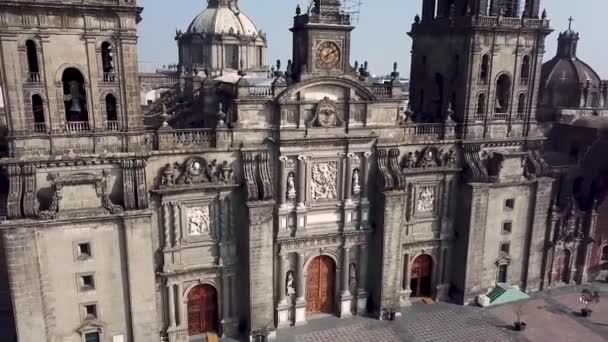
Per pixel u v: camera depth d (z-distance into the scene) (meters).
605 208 65.75
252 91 48.41
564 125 75.44
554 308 59.62
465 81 55.09
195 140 46.47
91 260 43.41
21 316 41.78
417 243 57.75
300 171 50.28
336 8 48.88
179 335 49.66
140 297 45.25
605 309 59.81
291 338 51.81
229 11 83.75
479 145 56.75
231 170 47.78
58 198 41.31
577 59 83.31
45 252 41.81
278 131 48.34
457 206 58.56
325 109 49.66
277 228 50.78
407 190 55.72
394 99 52.62
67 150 41.50
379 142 52.84
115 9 40.16
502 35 55.06
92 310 44.94
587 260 65.94
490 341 52.62
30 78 39.50
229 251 49.94
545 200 60.78
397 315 56.72
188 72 78.00
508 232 60.38
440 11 59.97
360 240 54.84
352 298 56.25
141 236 44.03
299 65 49.78
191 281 49.22
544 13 56.19
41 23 38.62
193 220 48.03
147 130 44.62
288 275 52.69
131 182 43.53
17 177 40.47
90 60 40.69
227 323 51.66
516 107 58.34
